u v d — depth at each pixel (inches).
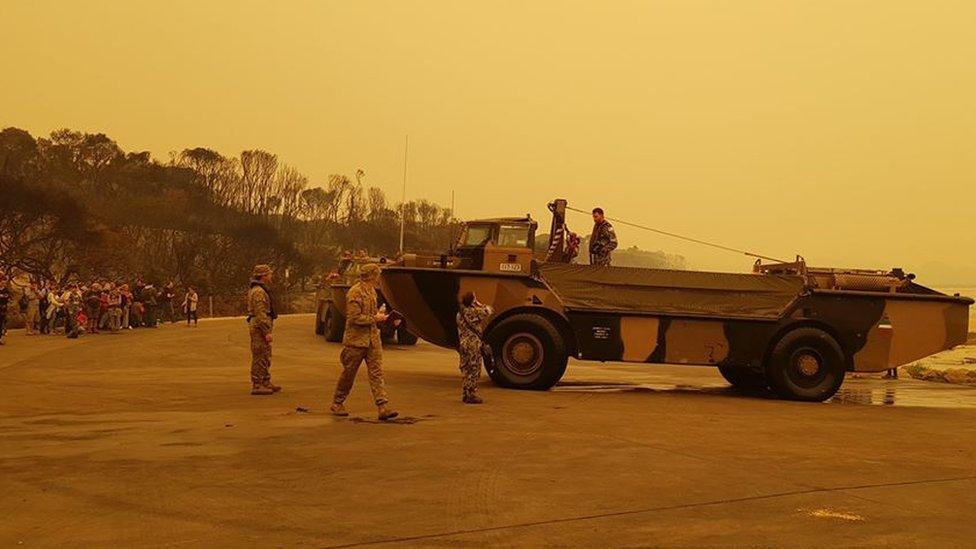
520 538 227.5
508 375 611.8
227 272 2674.7
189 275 2556.6
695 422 458.0
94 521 239.8
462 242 666.8
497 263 631.2
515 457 337.1
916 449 385.1
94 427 395.2
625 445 370.3
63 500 261.7
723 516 253.4
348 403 487.2
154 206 2701.8
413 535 229.0
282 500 264.8
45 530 230.8
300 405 477.1
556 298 625.0
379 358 431.8
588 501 268.7
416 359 891.4
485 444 364.5
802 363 630.5
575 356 631.8
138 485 281.9
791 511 260.8
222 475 298.0
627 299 633.0
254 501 263.0
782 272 684.1
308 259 2984.7
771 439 404.5
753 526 243.0
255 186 3462.1
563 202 676.7
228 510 252.5
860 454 366.9
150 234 2650.1
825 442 399.5
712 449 368.5
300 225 3523.6
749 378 703.1
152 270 2351.1
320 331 1218.0
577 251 681.0
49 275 1953.7
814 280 652.1
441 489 281.6
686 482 298.5
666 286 636.7
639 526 241.1
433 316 633.0
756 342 637.3
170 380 606.2
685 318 633.0
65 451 337.1
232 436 374.0
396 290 630.5
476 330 508.4
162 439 365.1
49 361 752.3
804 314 639.1
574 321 629.3
